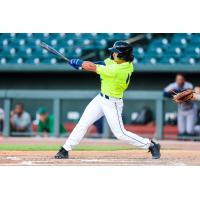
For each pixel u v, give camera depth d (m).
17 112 38.75
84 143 33.19
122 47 24.41
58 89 44.47
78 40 45.88
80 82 44.31
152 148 25.75
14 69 43.62
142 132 41.19
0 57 45.31
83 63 24.30
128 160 25.62
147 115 41.91
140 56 44.78
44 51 45.38
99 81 44.19
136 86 44.00
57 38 46.19
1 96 37.94
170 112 42.91
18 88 44.72
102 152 28.52
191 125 37.97
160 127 37.03
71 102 44.06
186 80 43.88
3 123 39.22
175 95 25.25
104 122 37.12
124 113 43.44
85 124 25.19
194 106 37.91
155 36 45.81
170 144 33.06
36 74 44.53
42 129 37.97
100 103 24.86
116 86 24.47
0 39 46.34
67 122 44.06
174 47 45.41
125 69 24.36
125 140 25.25
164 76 43.88
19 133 38.31
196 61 44.47
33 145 31.28
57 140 34.78
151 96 36.91
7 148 29.62
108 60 25.00
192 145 32.56
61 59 44.88
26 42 46.03
